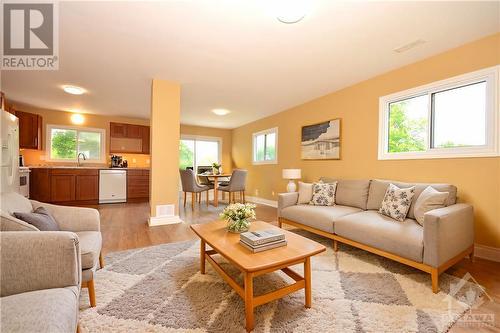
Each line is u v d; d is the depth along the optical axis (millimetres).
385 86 3150
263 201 5926
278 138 5387
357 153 3508
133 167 6188
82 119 5719
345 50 2566
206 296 1636
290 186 4227
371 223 2219
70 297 989
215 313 1451
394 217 2330
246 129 6840
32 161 5203
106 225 3512
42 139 5293
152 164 3455
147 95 4234
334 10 1893
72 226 1828
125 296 1621
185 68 3076
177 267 2092
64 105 4957
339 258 2330
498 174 2197
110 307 1491
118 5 1850
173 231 3209
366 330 1307
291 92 3996
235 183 5422
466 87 2469
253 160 6469
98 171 5422
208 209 4992
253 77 3361
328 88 3787
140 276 1915
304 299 1615
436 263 1686
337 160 3838
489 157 2252
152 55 2707
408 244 1848
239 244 1694
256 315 1439
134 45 2479
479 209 2309
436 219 1688
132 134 6227
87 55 2705
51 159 5414
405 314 1444
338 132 3779
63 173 5043
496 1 1775
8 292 1000
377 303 1562
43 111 5297
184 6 1855
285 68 3049
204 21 2055
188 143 7230
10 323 769
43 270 1035
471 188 2363
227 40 2373
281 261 1406
